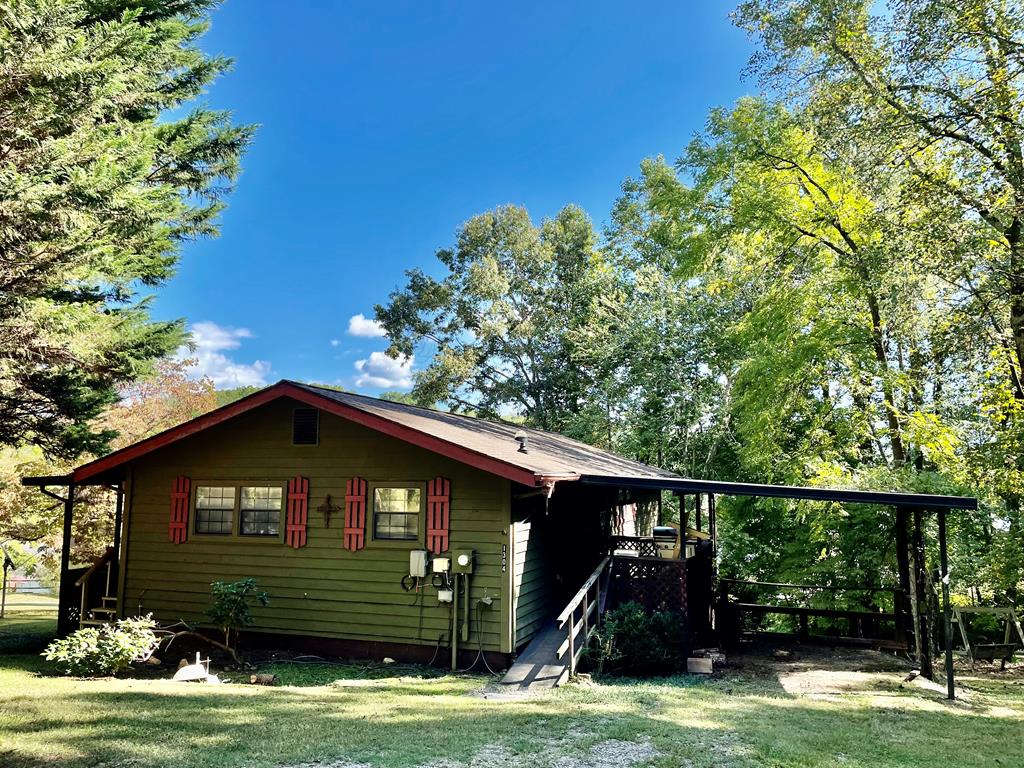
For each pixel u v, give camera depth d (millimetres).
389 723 5883
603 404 24078
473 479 9219
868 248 14039
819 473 14633
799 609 12492
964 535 13391
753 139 16422
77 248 8062
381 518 9711
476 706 6695
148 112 14641
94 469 10633
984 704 7719
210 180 17078
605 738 5488
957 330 12375
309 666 9055
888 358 16969
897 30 11812
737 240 18406
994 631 13211
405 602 9312
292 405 10273
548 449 12516
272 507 10258
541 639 9570
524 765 4797
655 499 20250
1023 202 11180
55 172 7645
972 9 10781
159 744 5086
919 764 5207
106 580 11570
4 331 8422
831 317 15969
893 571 13438
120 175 8273
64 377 11445
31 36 7227
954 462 13398
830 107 13211
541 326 30047
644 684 8242
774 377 16625
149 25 13320
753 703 7219
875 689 8391
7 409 11336
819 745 5582
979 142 11977
